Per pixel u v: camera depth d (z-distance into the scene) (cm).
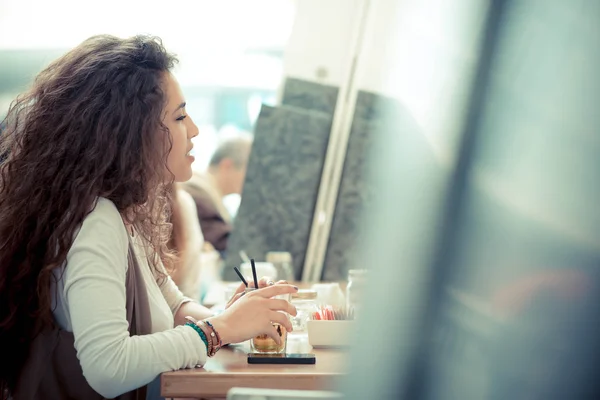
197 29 530
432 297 41
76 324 113
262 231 289
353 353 47
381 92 244
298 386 109
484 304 38
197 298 235
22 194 123
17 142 130
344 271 265
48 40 445
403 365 42
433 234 41
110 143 125
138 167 128
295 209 287
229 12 532
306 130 288
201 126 634
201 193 334
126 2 477
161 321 131
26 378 118
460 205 39
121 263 120
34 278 119
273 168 290
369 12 262
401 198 45
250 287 146
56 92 129
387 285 44
